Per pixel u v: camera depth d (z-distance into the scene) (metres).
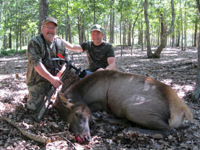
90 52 4.61
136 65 9.96
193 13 22.14
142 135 3.01
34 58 3.33
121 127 3.45
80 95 3.80
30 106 3.63
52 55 3.71
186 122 3.56
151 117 3.16
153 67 9.06
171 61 11.07
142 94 3.35
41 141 2.79
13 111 3.63
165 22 22.52
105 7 13.69
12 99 4.32
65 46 4.29
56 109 3.73
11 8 22.33
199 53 4.41
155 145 2.85
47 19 3.42
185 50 19.66
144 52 17.94
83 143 2.90
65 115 3.35
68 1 14.61
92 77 3.90
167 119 3.23
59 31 27.11
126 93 3.50
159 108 3.19
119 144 2.89
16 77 6.81
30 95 3.66
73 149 2.72
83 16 18.25
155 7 16.62
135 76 3.62
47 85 3.70
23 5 21.72
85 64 10.32
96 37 4.38
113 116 3.85
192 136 3.11
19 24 21.67
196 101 4.43
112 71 3.82
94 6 12.57
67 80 3.99
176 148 2.82
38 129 3.12
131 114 3.30
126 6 14.27
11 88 5.36
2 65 10.91
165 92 3.33
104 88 3.78
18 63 11.81
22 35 37.16
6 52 20.05
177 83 5.88
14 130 3.04
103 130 3.33
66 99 3.23
